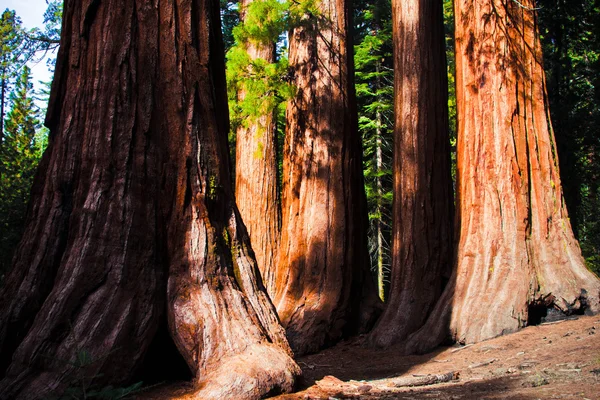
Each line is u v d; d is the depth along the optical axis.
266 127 16.30
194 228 5.15
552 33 16.92
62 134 5.23
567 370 5.24
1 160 17.28
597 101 16.81
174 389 4.59
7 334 4.62
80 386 4.21
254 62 13.23
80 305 4.63
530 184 9.15
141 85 5.29
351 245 12.08
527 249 8.83
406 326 10.48
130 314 4.71
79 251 4.80
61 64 5.43
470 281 9.01
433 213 11.24
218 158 5.48
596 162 18.30
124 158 5.09
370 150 27.23
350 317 11.65
